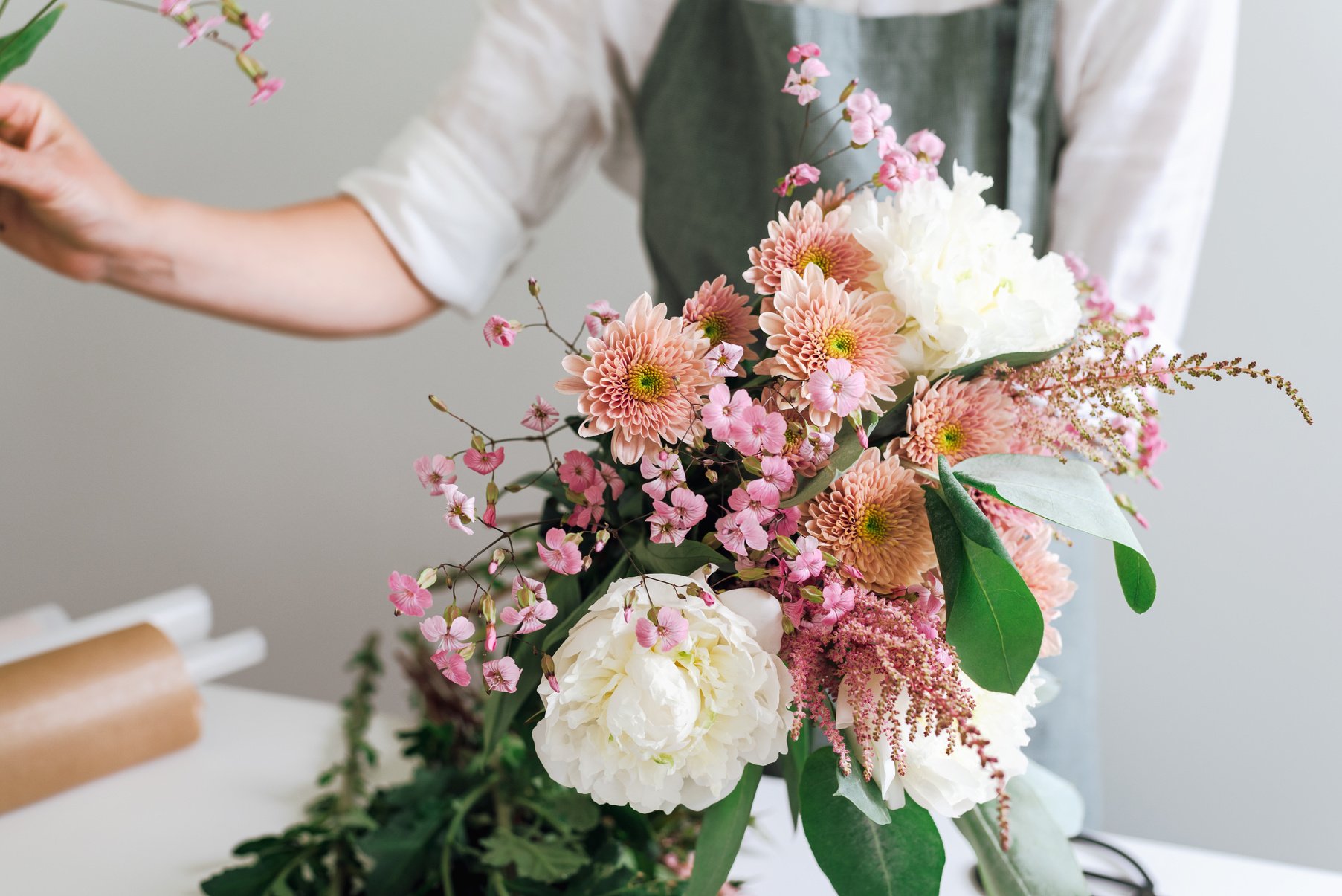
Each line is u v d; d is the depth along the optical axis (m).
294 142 1.38
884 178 0.42
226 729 0.82
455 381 1.41
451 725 0.73
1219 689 1.24
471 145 0.97
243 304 0.88
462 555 1.47
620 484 0.41
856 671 0.37
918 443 0.39
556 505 0.53
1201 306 1.17
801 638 0.38
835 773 0.40
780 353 0.37
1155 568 1.24
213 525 1.54
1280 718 1.22
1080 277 0.54
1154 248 0.85
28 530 1.56
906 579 0.39
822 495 0.39
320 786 0.73
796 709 0.38
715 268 0.91
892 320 0.39
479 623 0.70
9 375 1.50
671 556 0.39
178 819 0.70
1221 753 1.25
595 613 0.38
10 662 0.75
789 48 0.85
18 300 1.47
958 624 0.38
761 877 0.62
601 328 0.38
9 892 0.61
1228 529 1.20
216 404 1.49
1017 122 0.84
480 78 0.97
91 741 0.71
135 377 1.49
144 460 1.52
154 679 0.75
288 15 1.34
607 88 0.98
